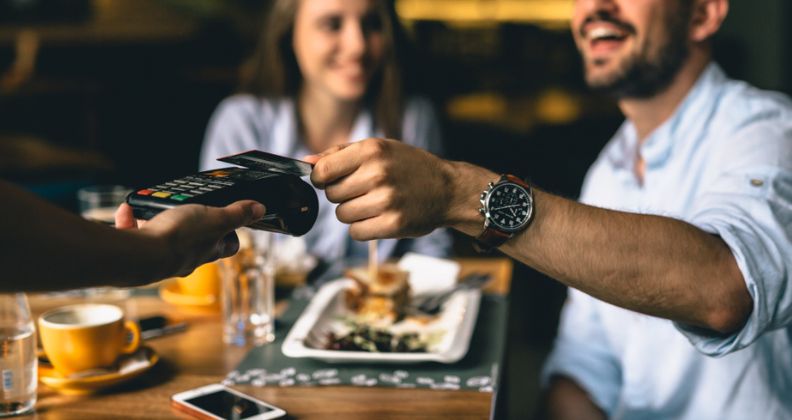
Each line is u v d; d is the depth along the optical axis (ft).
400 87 7.66
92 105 14.62
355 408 3.67
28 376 3.61
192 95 15.05
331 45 7.23
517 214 3.30
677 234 3.36
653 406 4.83
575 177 12.94
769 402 4.47
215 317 4.94
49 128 14.52
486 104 16.33
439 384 3.93
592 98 16.07
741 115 4.62
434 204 3.24
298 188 3.09
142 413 3.62
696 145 4.79
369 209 3.13
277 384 3.93
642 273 3.32
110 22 16.76
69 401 3.75
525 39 17.15
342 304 5.08
